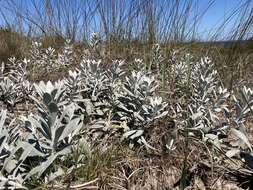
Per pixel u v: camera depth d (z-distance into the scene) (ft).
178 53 11.95
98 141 6.72
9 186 4.71
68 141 5.52
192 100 7.86
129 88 7.14
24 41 15.15
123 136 6.55
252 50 12.00
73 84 7.48
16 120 7.47
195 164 6.07
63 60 12.60
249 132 7.50
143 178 5.85
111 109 7.68
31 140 5.22
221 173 6.05
